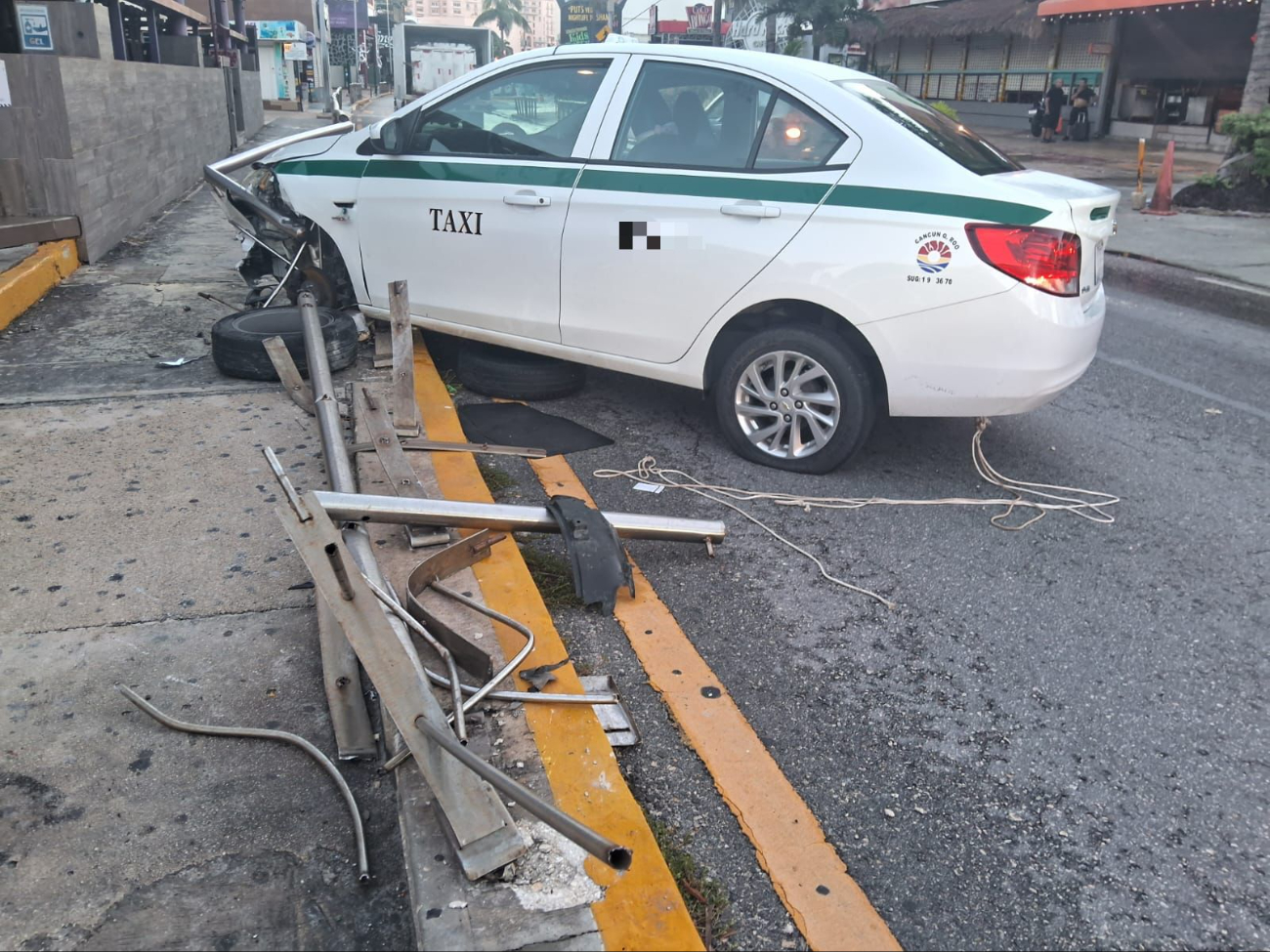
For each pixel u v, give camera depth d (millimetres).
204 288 7730
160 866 2412
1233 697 3379
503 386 5715
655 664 3371
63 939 2203
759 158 4715
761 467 5059
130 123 9961
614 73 5070
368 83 70125
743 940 2340
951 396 4496
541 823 2494
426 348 6277
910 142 4449
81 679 3035
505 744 2775
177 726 2844
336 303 6414
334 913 2332
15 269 7062
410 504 3607
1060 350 4359
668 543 4254
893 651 3555
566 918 2230
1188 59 27797
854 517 4562
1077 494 4941
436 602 3438
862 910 2436
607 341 5199
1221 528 4637
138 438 4742
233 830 2533
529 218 5230
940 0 36125
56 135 8031
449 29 29531
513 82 5352
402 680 2375
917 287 4371
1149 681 3451
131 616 3352
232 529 3941
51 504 4070
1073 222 4285
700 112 4867
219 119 16219
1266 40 14945
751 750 2979
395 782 2699
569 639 3490
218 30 20672
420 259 5703
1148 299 9609
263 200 6465
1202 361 7484
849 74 5000
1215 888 2586
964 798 2859
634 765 2893
